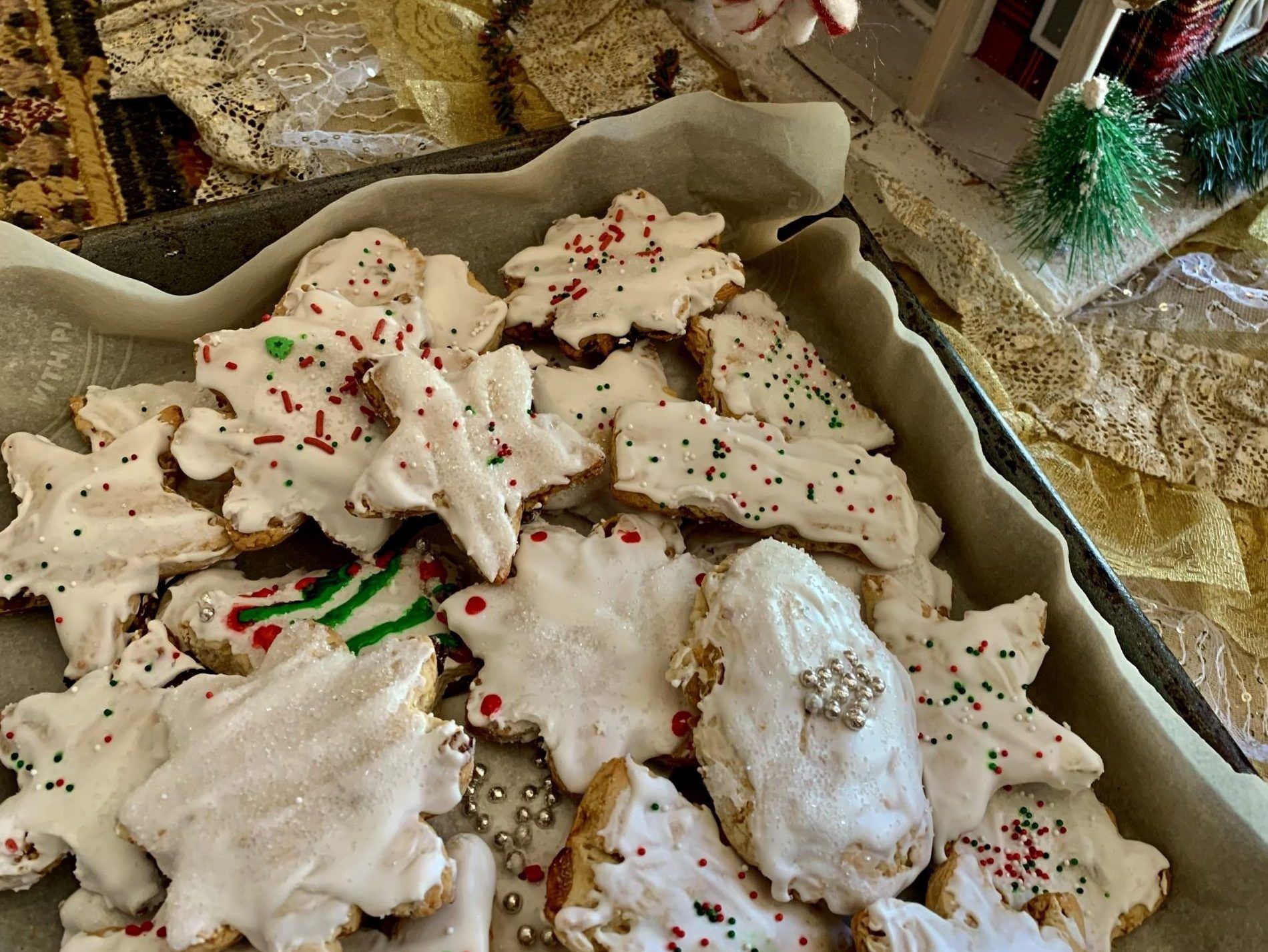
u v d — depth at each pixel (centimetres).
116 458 107
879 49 154
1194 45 139
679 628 101
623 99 153
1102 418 141
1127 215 135
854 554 111
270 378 108
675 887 89
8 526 106
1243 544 139
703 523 113
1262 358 148
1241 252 156
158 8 154
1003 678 102
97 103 149
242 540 105
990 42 147
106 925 89
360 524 106
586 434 113
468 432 105
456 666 103
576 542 106
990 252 144
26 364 115
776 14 115
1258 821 92
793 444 114
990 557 114
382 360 107
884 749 92
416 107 152
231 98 147
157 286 125
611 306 119
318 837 86
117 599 101
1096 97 123
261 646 100
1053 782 99
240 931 85
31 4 154
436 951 86
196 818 87
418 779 89
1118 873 97
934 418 117
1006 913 92
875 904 89
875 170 150
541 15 158
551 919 89
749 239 139
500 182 126
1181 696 106
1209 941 95
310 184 126
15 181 143
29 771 93
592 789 93
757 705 92
